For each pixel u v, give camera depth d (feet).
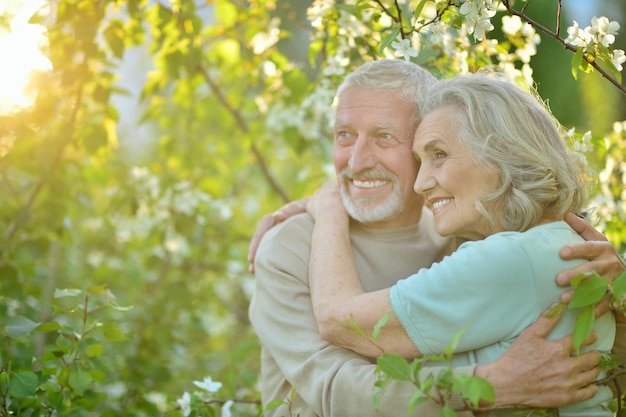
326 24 9.11
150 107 13.64
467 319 5.78
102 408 10.64
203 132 15.11
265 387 7.43
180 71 11.02
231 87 13.88
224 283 16.44
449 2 7.13
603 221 8.61
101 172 13.04
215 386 8.52
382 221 7.32
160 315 13.08
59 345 7.57
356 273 6.68
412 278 6.03
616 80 6.85
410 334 5.95
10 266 11.11
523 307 5.78
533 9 18.52
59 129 10.71
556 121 7.23
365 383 6.07
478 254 5.84
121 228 13.57
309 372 6.57
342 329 6.27
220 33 11.72
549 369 5.64
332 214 7.26
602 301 5.83
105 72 11.07
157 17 10.79
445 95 6.46
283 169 17.06
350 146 7.30
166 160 14.66
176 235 13.84
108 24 10.45
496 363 5.67
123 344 12.66
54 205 11.21
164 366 12.30
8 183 11.36
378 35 8.98
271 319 7.07
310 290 6.93
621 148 8.88
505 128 6.22
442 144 6.34
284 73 10.80
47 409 7.68
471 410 5.75
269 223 7.84
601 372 6.17
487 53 8.45
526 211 6.12
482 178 6.23
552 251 5.87
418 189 6.51
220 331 16.10
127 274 15.15
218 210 13.61
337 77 9.34
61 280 14.35
